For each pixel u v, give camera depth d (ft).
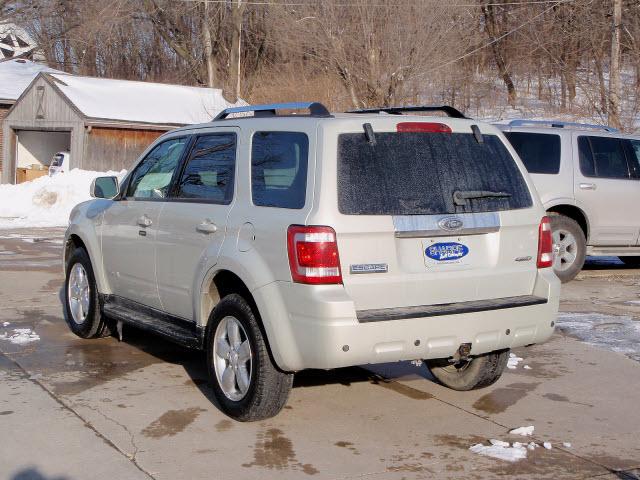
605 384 22.67
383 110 20.66
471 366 21.13
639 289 37.63
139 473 15.96
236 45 132.36
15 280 37.19
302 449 17.37
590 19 105.81
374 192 17.42
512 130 38.52
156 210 21.95
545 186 37.83
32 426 18.33
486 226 18.53
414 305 17.69
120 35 154.81
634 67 102.32
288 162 18.08
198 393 21.01
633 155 39.81
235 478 15.83
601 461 17.16
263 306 17.56
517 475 16.29
